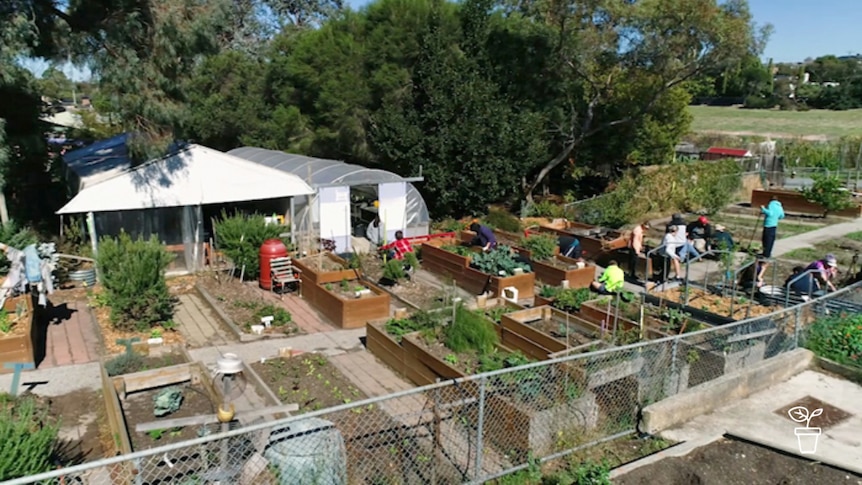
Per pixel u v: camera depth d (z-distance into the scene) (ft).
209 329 41.55
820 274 43.80
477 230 57.06
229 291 49.57
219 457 21.89
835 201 81.92
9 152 58.65
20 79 64.28
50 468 20.40
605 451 24.84
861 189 97.35
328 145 91.40
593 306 38.73
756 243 66.95
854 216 81.35
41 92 81.41
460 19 85.35
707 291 45.78
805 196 83.82
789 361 31.17
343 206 62.59
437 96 80.07
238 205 61.36
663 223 78.07
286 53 102.01
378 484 22.04
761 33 71.00
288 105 97.66
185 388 28.71
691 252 51.39
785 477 22.48
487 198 82.48
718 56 72.18
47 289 41.96
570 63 79.36
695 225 58.90
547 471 23.49
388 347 35.42
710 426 26.18
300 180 59.72
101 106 78.95
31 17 52.49
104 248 41.96
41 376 33.53
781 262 58.95
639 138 98.02
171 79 55.57
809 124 195.42
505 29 84.07
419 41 83.82
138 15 53.31
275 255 50.19
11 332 34.83
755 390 29.53
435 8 84.79
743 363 31.50
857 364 31.76
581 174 98.48
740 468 23.06
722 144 141.28
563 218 77.92
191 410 26.43
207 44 56.75
